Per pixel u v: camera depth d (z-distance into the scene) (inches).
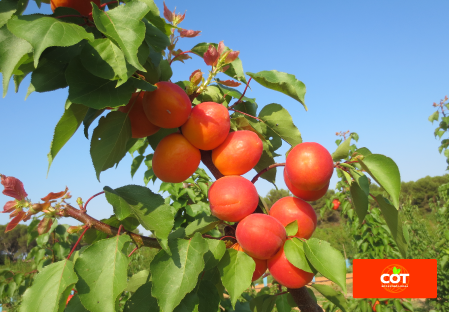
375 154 16.0
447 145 59.6
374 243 53.9
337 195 58.3
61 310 11.2
